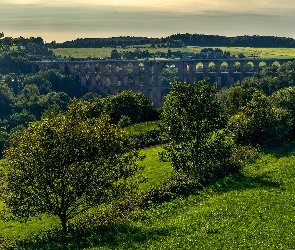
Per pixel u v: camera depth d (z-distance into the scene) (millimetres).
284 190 38656
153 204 39188
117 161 34688
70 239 32156
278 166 48281
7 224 43062
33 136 33094
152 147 73000
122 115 96062
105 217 35531
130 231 32375
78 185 33125
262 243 26750
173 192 41625
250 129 60969
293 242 26719
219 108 48781
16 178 32875
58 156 32406
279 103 74312
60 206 34562
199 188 42906
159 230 31344
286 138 65812
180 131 48094
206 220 32188
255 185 41219
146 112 106375
